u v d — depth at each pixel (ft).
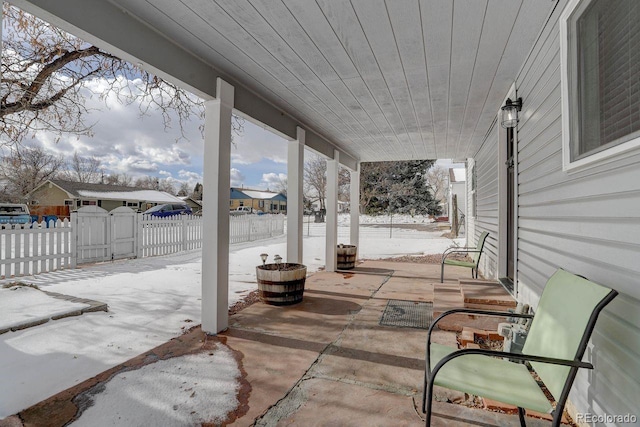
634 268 4.85
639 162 4.79
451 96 13.57
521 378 5.49
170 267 21.88
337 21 8.25
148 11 7.82
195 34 8.82
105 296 14.87
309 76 11.52
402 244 39.32
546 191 8.70
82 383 7.59
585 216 6.39
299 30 8.65
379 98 13.73
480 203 23.97
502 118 11.83
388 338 10.34
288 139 16.65
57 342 9.85
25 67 14.76
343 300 14.76
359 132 19.30
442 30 8.69
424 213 80.64
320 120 16.90
